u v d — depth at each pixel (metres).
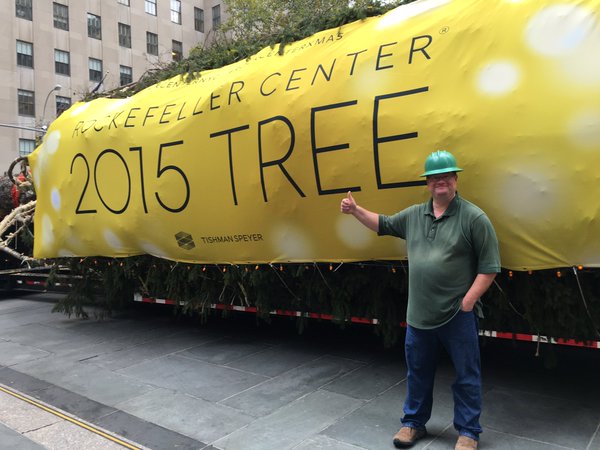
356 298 4.86
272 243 4.89
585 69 3.31
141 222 5.83
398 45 4.09
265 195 4.77
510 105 3.51
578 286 3.64
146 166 5.73
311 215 4.54
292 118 4.51
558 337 3.85
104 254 6.45
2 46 34.19
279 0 16.59
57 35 37.12
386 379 4.68
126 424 3.91
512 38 3.58
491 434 3.45
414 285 3.22
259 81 4.91
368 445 3.38
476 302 3.20
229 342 6.15
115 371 5.22
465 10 3.90
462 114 3.68
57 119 7.08
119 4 40.66
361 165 4.14
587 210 3.31
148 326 7.18
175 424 3.87
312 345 5.87
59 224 6.73
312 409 4.04
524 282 3.80
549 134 3.38
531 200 3.48
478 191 3.63
